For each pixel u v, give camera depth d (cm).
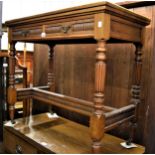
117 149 141
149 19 134
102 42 103
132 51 155
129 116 138
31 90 187
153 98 146
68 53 202
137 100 142
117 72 166
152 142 148
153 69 144
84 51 187
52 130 173
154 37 143
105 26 102
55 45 213
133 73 152
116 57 165
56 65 216
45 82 235
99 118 107
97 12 103
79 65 193
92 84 183
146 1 143
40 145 147
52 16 124
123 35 116
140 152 138
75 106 150
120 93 165
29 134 163
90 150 140
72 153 135
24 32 151
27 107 214
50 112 213
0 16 162
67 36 120
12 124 182
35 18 136
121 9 107
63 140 155
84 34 111
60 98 159
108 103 173
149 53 146
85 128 180
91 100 185
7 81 206
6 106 212
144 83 151
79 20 112
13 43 169
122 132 165
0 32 168
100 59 104
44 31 134
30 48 306
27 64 305
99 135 108
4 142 188
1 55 196
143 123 153
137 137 157
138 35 131
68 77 205
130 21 120
